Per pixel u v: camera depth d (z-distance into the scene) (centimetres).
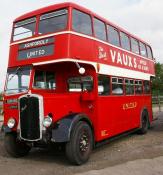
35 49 948
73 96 947
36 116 855
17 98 931
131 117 1299
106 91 1070
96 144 998
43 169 823
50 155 1006
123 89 1227
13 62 994
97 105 997
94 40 1005
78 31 928
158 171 742
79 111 966
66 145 845
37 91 946
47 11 953
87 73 1002
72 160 843
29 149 1008
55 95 905
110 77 1107
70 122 841
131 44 1357
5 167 849
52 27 926
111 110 1101
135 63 1388
